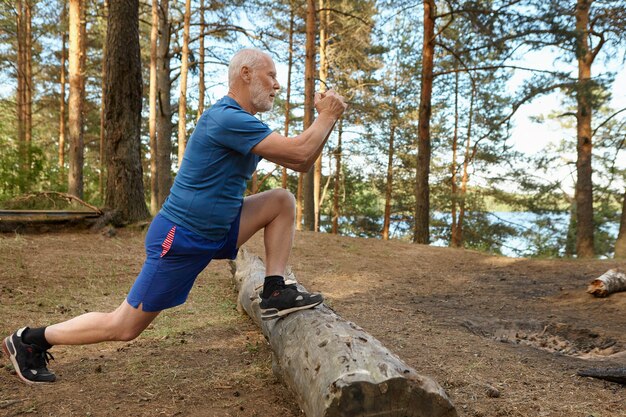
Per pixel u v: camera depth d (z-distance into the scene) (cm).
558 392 300
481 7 1188
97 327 253
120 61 872
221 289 579
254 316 408
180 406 266
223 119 225
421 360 355
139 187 903
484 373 330
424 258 914
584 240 1527
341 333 234
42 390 278
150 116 1644
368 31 1947
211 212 232
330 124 233
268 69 242
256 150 224
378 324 466
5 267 580
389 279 730
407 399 193
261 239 931
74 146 1309
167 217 235
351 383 189
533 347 421
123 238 819
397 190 2920
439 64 2380
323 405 195
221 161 229
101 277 586
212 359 343
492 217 2491
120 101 878
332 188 3183
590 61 1462
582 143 1534
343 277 720
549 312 562
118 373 310
